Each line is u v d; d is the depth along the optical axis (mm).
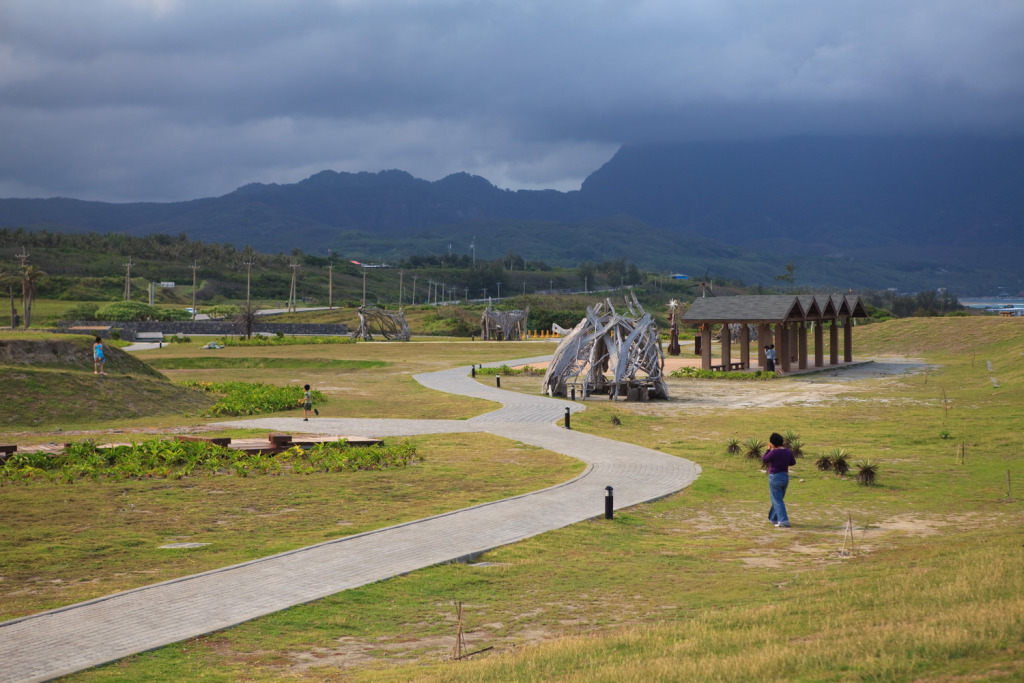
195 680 7941
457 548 12773
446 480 18484
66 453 19516
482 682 7449
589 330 38250
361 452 20844
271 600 10281
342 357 60062
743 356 52625
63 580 11133
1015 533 12570
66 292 144750
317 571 11516
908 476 19344
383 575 11359
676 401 36438
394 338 88688
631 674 7137
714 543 13625
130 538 13258
